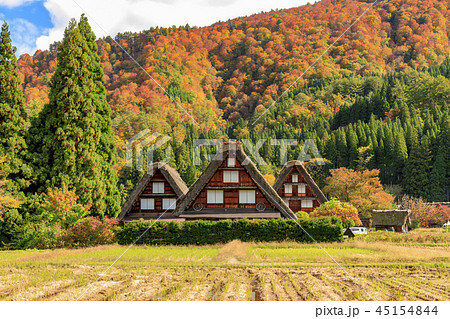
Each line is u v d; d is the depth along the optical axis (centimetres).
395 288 1398
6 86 3356
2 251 2586
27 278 1591
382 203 5531
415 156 8056
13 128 3297
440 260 1966
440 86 11556
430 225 6184
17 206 3023
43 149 3459
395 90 11706
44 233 2831
